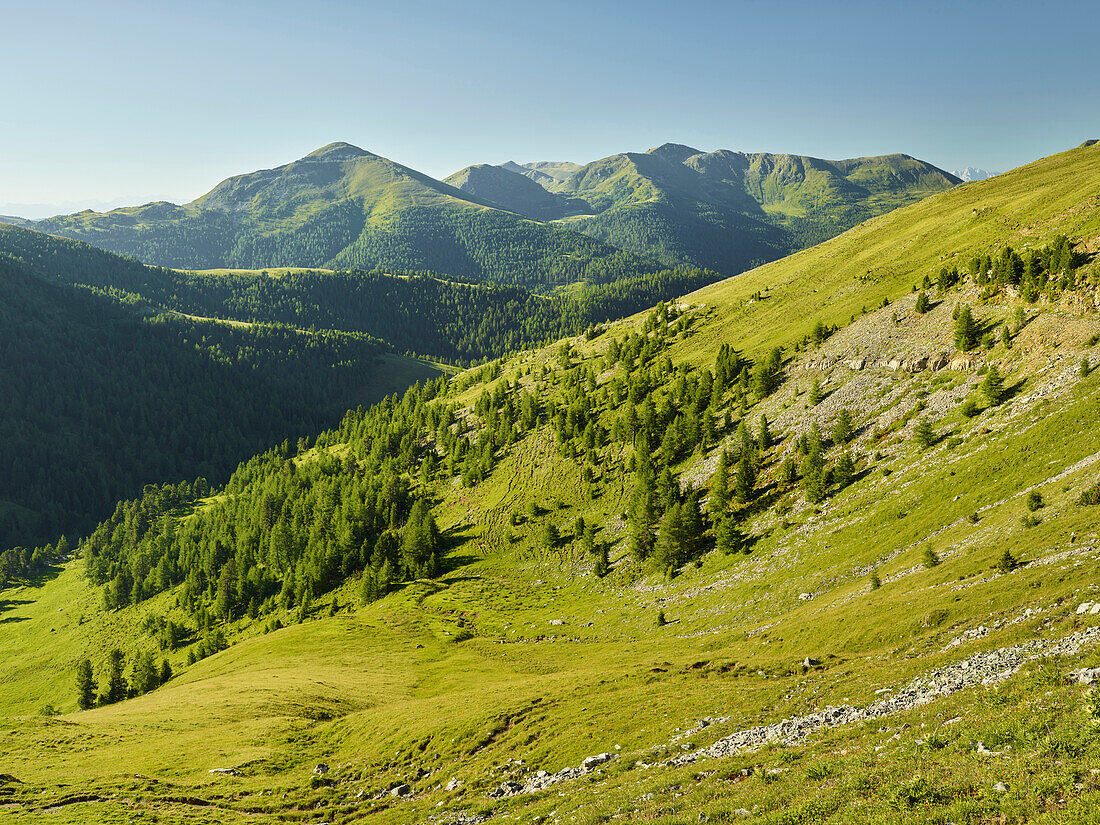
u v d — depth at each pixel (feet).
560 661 271.08
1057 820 43.50
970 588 157.48
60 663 613.93
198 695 252.83
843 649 165.78
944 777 56.49
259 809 143.64
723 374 563.07
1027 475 228.43
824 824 55.77
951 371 356.79
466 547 544.21
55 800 145.07
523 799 109.40
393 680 268.00
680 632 288.71
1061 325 306.35
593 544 463.83
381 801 141.69
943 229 620.08
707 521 397.60
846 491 325.42
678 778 87.40
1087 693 59.93
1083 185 493.36
